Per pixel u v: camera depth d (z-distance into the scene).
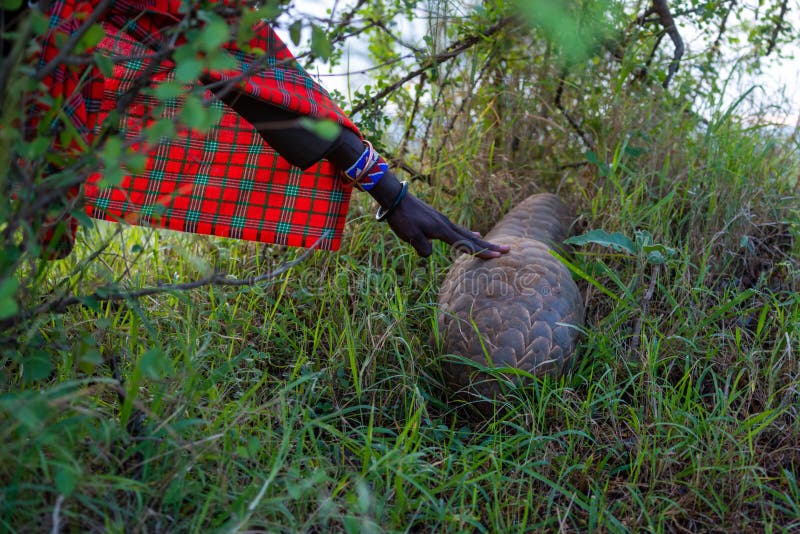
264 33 0.74
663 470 0.75
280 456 0.63
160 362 0.56
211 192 0.89
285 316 0.95
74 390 0.68
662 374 0.92
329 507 0.63
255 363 0.91
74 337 0.81
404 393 0.84
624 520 0.71
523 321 0.82
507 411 0.83
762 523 0.70
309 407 0.78
